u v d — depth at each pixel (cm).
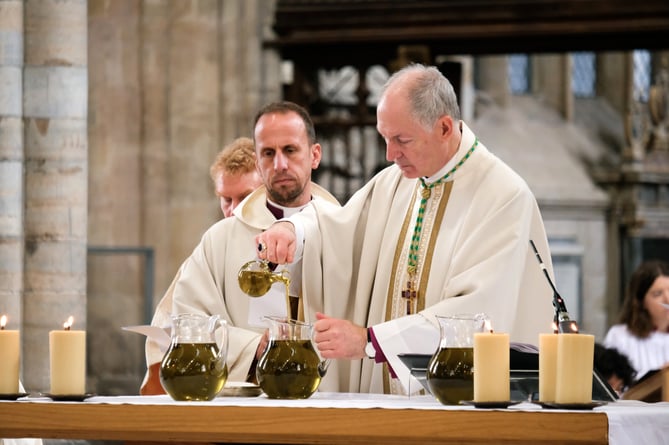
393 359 599
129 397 554
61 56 1095
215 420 465
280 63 1856
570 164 3328
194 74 1777
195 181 1767
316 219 706
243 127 1797
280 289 683
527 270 668
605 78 3488
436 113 661
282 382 537
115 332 1759
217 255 734
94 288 1761
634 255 3300
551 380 482
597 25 1838
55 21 1093
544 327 661
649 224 3294
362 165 1947
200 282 728
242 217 739
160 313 776
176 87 1775
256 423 462
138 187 1759
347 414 455
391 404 500
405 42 1866
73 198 1095
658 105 3303
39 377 1082
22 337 1084
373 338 598
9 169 1078
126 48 1762
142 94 1764
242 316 717
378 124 671
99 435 480
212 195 1767
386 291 695
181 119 1773
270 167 720
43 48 1092
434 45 1903
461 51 1917
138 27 1764
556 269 3250
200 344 524
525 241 661
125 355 1764
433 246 681
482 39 1877
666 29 1825
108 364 1762
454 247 675
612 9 1823
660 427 460
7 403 484
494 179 675
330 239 702
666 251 3322
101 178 1753
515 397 534
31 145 1093
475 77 3375
